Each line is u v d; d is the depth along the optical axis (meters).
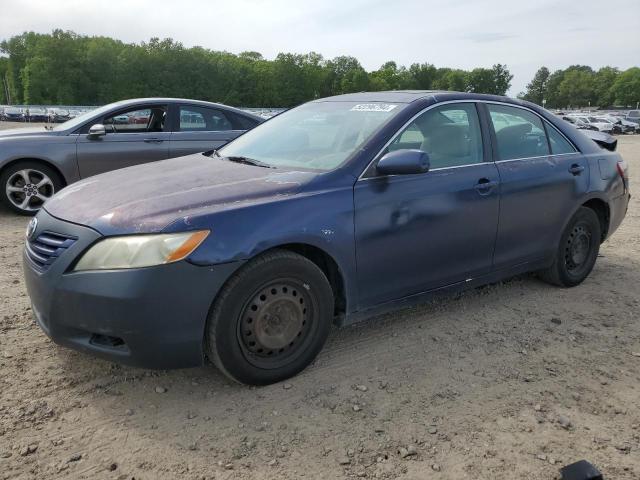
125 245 2.69
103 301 2.68
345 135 3.63
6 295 4.32
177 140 7.61
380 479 2.43
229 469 2.47
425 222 3.55
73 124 7.26
